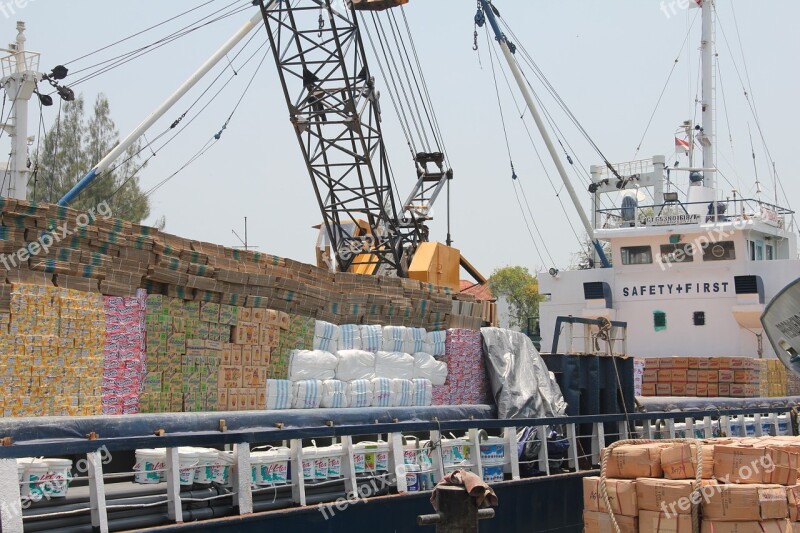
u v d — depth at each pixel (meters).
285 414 12.84
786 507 12.20
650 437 20.23
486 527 15.66
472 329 19.06
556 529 17.09
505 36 28.81
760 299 27.45
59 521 10.37
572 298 29.81
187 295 14.02
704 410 21.72
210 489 12.09
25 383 11.62
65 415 11.98
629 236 28.83
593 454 18.53
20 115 25.03
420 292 18.47
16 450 9.62
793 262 27.62
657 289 28.78
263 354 14.83
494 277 86.81
